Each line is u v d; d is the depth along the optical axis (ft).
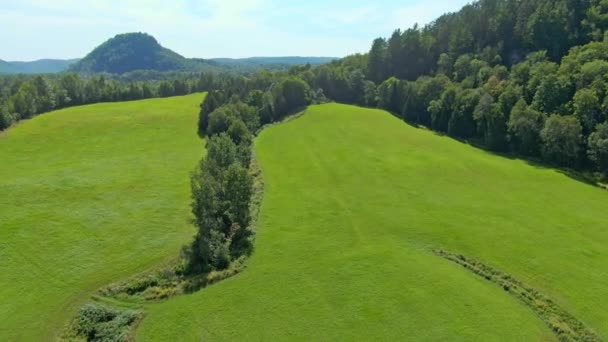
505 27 396.57
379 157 257.96
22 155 270.87
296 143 287.48
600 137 230.68
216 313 118.52
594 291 126.93
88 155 273.75
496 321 112.78
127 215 185.78
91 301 127.95
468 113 325.01
